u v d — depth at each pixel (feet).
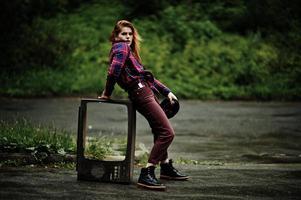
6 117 45.93
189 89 71.26
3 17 81.97
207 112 55.31
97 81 71.15
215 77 75.25
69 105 58.13
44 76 72.38
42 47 77.15
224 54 79.36
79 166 20.44
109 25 84.48
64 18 86.02
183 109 57.98
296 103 66.18
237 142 36.63
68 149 25.05
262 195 19.15
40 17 86.17
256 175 22.97
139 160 26.48
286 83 74.23
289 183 21.38
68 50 78.13
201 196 18.63
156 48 79.25
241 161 28.99
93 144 26.61
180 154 30.99
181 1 91.15
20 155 23.61
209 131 42.01
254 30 86.53
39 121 44.06
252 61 78.23
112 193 18.52
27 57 76.43
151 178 19.43
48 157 23.85
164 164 21.39
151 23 84.58
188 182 21.12
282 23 86.89
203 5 90.17
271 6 88.69
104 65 76.02
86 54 77.77
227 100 69.41
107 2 90.89
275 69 77.66
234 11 88.89
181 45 81.30
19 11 83.56
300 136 39.96
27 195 17.65
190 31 83.35
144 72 20.04
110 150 26.96
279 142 36.94
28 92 66.64
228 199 18.34
